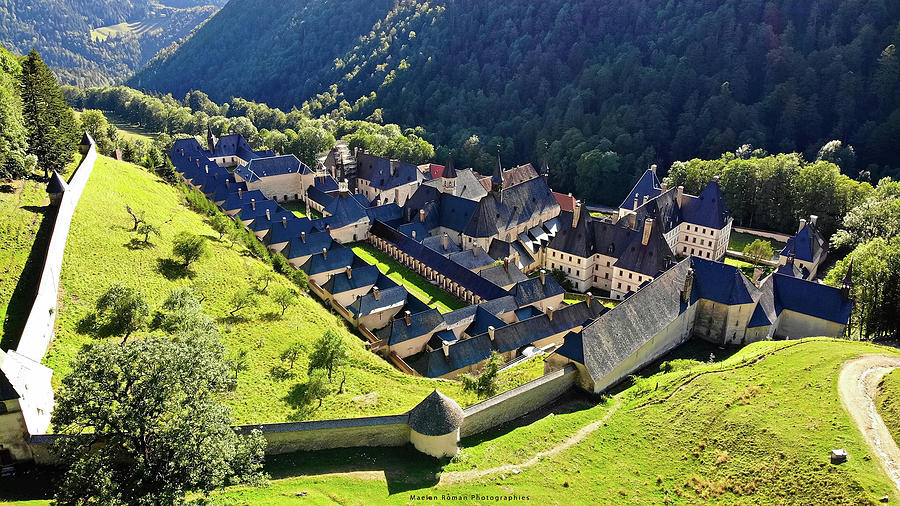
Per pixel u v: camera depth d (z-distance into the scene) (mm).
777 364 84875
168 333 82062
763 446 67875
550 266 148375
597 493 64000
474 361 99312
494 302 116312
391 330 103938
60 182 103312
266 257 121438
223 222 126438
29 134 122250
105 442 53156
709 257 162750
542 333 107750
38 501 52188
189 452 49156
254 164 192000
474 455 69250
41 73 124688
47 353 72312
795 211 180250
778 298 113500
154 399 48969
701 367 89750
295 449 66375
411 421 68688
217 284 103125
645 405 81500
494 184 199375
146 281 95500
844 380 76750
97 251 98312
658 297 102375
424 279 138875
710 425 73688
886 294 106625
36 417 58781
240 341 89062
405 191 196500
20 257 88375
